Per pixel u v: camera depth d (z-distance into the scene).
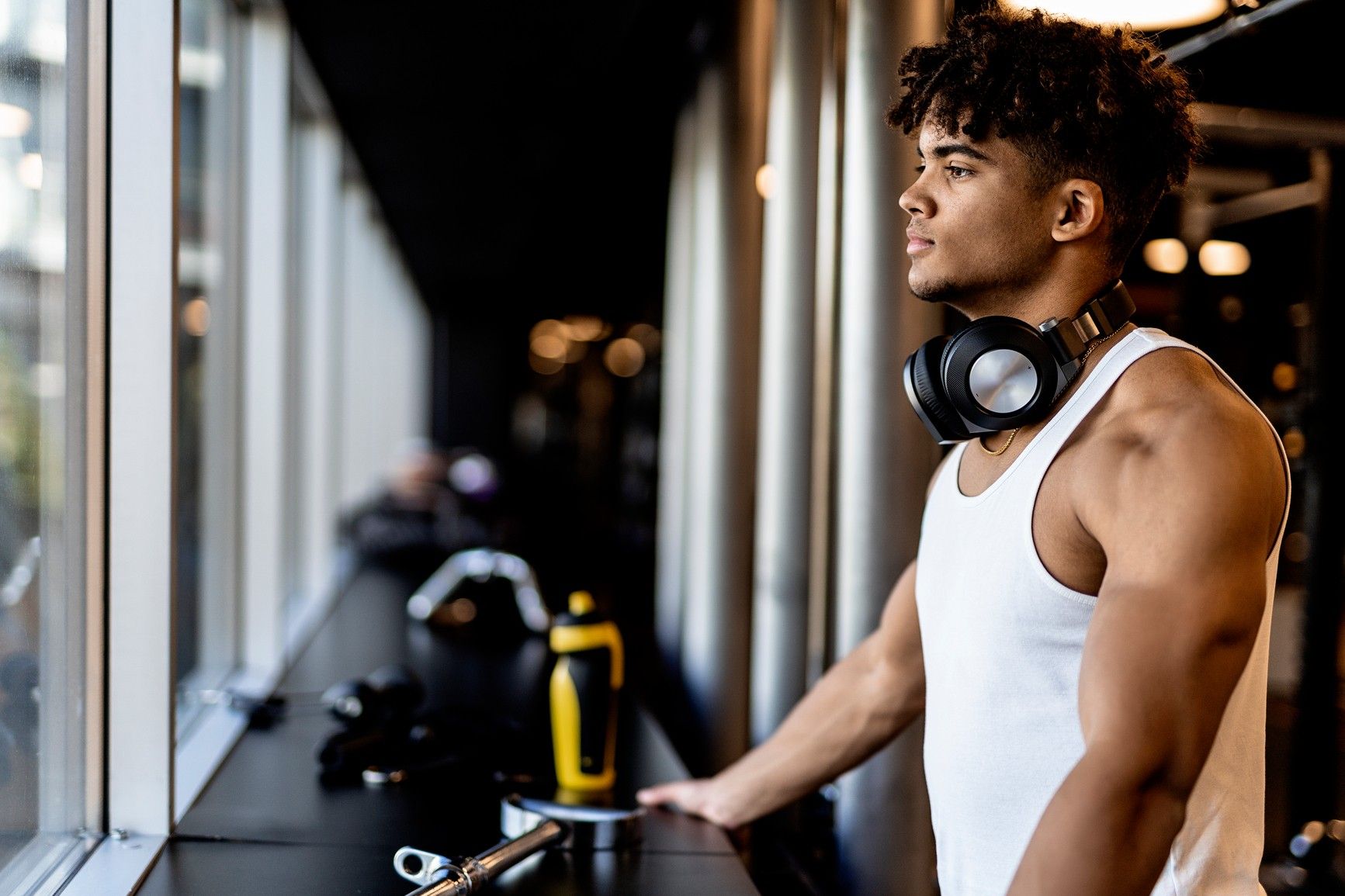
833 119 2.70
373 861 1.46
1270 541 0.93
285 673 2.70
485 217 7.80
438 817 1.64
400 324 10.20
